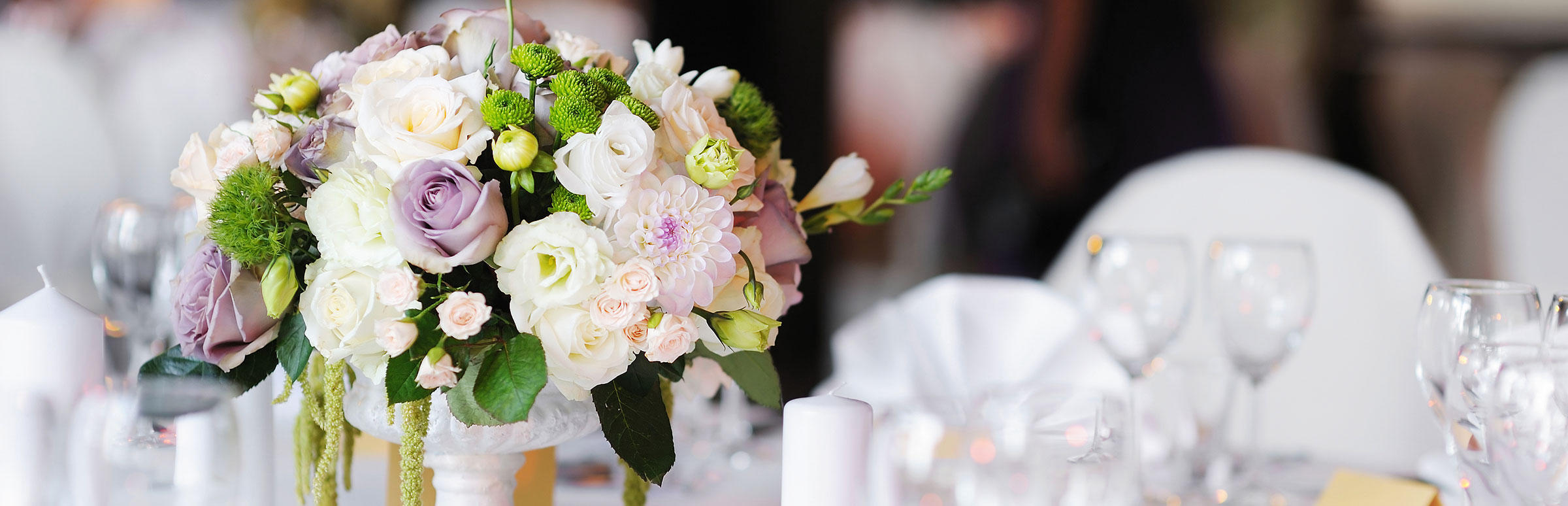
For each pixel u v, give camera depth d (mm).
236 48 4480
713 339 1394
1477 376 1400
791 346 4945
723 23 4879
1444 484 1651
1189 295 1798
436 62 1399
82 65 4469
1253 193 2814
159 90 4492
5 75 4395
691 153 1353
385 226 1329
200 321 1370
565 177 1334
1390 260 2629
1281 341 1764
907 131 4867
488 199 1328
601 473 1709
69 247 4453
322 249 1344
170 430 1352
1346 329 2604
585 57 1458
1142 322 1781
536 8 4719
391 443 1545
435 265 1322
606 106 1367
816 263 4938
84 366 1360
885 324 1897
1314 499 1654
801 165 4949
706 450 1812
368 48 1430
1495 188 4223
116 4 4441
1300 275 1760
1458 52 4203
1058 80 4617
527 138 1325
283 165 1390
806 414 1398
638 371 1391
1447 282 1469
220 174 1384
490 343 1358
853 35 4871
